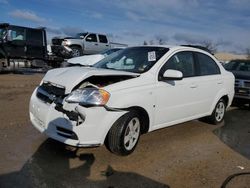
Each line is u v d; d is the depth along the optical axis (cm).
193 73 607
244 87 938
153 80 505
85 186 371
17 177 383
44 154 459
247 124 746
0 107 759
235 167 457
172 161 465
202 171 436
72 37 2147
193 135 608
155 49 570
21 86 1162
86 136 421
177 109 558
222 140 591
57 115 434
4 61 1658
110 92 437
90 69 479
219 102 692
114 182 386
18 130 570
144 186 380
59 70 507
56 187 364
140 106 473
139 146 519
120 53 598
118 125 445
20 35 1702
